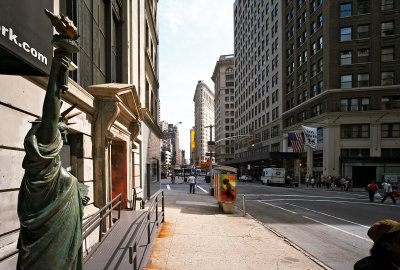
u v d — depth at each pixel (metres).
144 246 5.68
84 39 6.20
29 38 2.80
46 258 1.95
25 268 1.95
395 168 30.02
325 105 33.16
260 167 51.38
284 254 6.16
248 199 18.78
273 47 49.25
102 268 4.12
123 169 8.70
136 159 10.66
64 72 2.02
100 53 7.59
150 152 15.30
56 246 1.99
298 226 9.76
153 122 15.17
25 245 1.96
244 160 53.56
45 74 3.15
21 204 2.02
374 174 31.16
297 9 40.88
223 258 5.74
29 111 3.65
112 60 8.68
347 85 32.41
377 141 31.06
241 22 73.56
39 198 1.96
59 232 2.01
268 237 7.68
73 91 4.90
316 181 34.84
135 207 9.48
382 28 31.80
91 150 6.08
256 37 59.31
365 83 31.94
